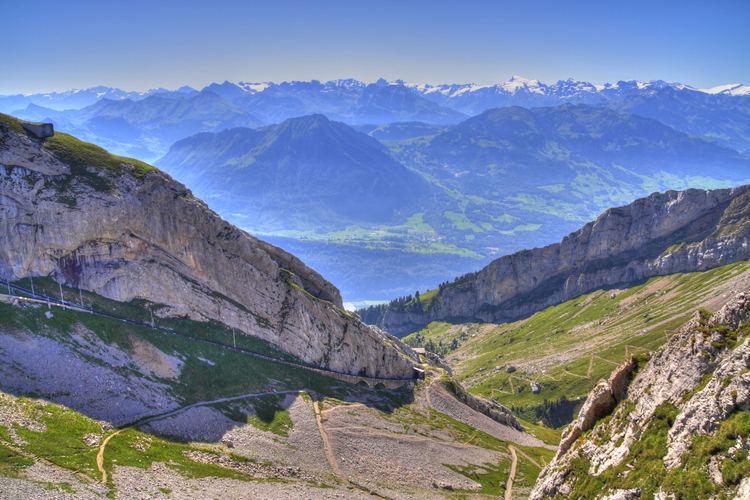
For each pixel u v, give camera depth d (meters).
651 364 78.88
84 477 76.69
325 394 154.00
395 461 131.75
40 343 110.94
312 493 99.88
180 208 150.62
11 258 125.56
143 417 107.00
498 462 152.38
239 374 139.00
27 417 89.00
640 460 67.12
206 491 86.12
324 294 198.62
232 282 159.62
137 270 142.12
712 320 73.06
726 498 52.69
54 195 131.75
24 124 141.00
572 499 72.81
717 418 60.00
